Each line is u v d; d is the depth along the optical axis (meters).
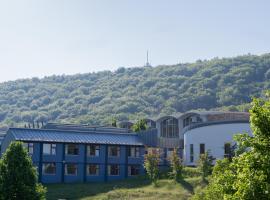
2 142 83.44
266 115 21.67
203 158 68.62
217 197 33.22
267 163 20.95
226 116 95.00
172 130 103.88
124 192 65.75
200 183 66.88
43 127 91.88
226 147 75.88
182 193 63.94
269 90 23.33
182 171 73.56
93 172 81.25
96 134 83.88
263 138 21.72
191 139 80.06
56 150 78.75
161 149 83.06
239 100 199.38
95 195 65.81
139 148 85.12
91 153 81.56
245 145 22.03
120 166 83.12
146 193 64.88
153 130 88.25
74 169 79.94
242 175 21.47
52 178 77.88
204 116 97.19
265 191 20.62
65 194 66.75
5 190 43.66
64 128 91.31
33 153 76.81
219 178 25.48
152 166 72.12
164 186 68.69
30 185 44.59
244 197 20.97
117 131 94.12
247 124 75.69
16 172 44.25
